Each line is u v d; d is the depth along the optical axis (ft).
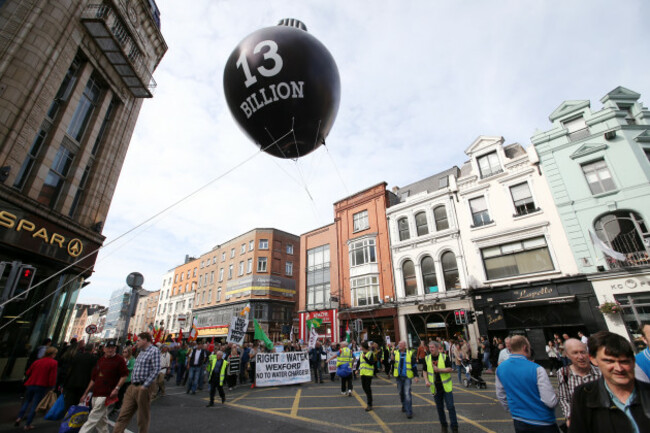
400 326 63.31
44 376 20.68
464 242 59.16
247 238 127.24
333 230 84.94
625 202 44.60
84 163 43.55
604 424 6.47
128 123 52.44
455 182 63.26
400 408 25.09
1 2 35.55
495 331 51.06
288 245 129.18
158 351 16.66
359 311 69.82
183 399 31.30
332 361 45.57
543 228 50.57
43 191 37.99
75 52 40.16
